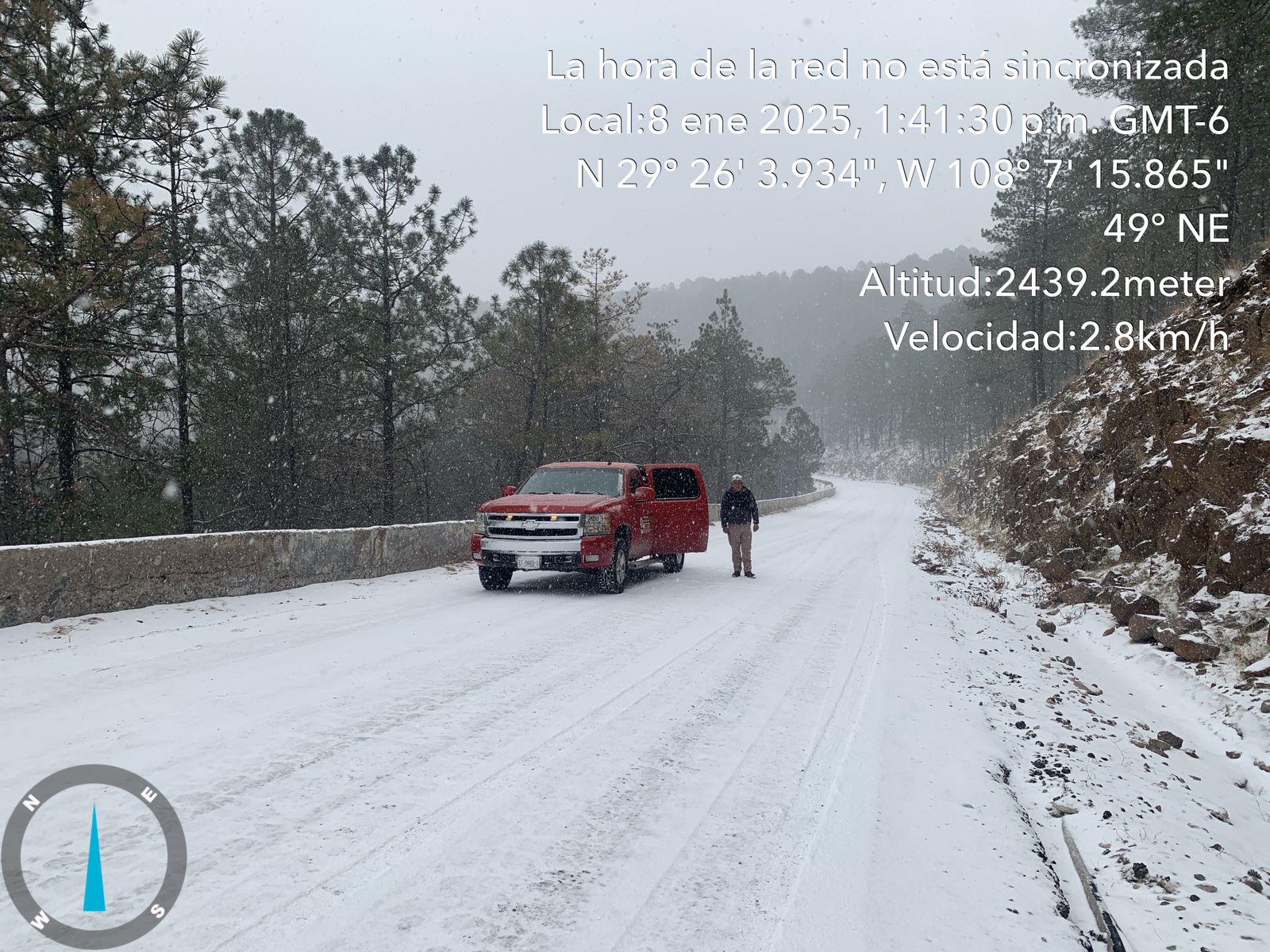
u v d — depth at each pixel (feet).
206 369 67.56
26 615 25.61
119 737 15.66
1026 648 32.09
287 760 14.80
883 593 41.88
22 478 56.18
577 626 29.27
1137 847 13.80
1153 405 43.80
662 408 141.49
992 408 227.81
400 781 14.03
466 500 131.13
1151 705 26.55
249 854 11.11
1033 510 64.44
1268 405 34.24
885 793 14.69
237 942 8.97
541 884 10.73
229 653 23.16
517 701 19.33
